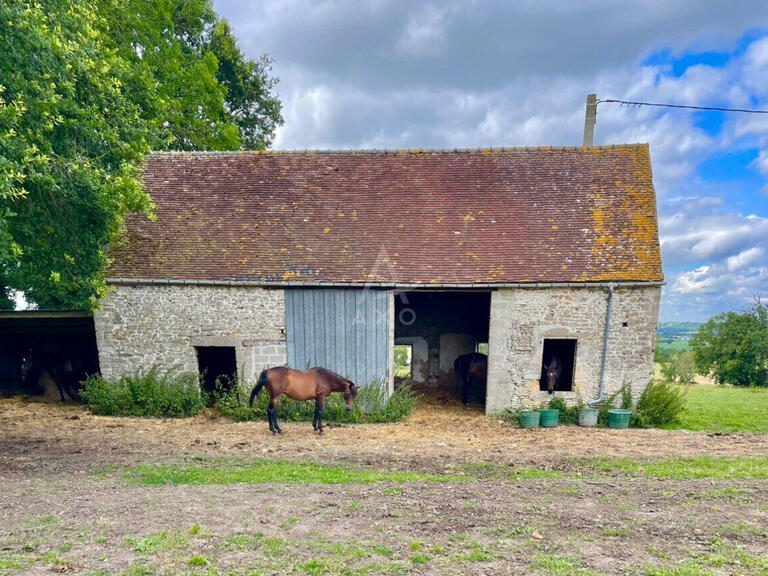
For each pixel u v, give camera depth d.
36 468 7.59
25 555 4.35
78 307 10.18
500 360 11.82
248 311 11.89
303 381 10.55
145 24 15.97
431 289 11.72
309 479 7.14
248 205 13.09
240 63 24.27
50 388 15.11
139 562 4.25
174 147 19.06
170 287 11.87
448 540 4.86
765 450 9.31
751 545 4.77
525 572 4.19
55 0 7.74
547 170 13.45
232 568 4.20
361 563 4.34
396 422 11.64
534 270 11.48
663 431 11.05
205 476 7.22
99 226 8.80
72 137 8.02
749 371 38.59
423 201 13.07
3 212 6.75
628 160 13.38
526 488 6.64
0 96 6.48
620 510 5.74
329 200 13.20
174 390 11.84
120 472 7.41
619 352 11.56
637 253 11.61
